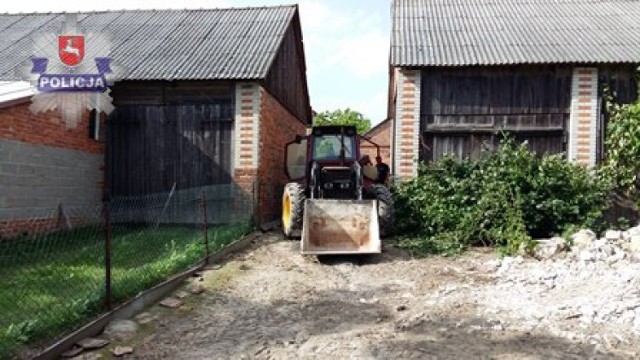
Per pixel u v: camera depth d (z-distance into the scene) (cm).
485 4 1307
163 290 602
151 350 451
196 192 1084
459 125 1031
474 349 448
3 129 831
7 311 478
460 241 862
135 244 830
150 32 1289
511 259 746
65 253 735
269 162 1171
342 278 693
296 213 892
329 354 443
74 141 1023
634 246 737
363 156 1012
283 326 516
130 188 1121
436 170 970
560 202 856
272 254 830
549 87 1018
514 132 1024
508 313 540
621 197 967
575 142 1002
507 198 870
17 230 862
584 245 767
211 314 550
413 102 1024
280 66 1279
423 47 1057
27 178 888
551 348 448
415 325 512
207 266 738
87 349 440
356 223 842
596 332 482
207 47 1182
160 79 1045
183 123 1105
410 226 938
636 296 551
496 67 1016
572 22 1155
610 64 983
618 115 939
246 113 1070
